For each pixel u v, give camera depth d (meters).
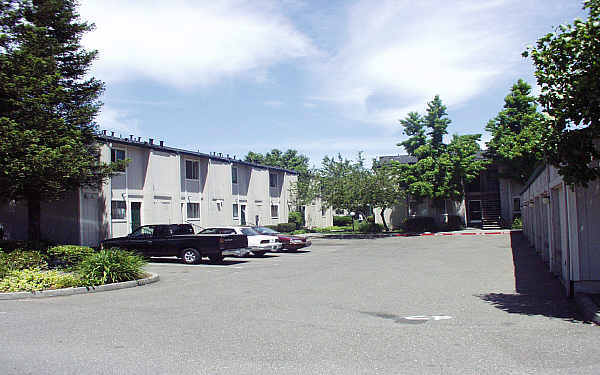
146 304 9.57
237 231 21.06
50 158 15.51
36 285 11.02
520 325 7.29
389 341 6.42
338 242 31.12
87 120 18.77
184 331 7.15
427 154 37.94
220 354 5.89
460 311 8.44
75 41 19.78
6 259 13.94
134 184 25.08
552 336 6.57
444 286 11.50
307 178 46.09
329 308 8.91
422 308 8.77
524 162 36.22
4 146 14.87
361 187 36.06
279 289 11.45
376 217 42.72
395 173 37.44
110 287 11.67
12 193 16.72
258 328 7.30
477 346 6.09
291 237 23.31
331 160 43.72
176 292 11.15
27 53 16.56
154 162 26.30
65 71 19.28
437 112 38.41
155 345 6.35
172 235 18.20
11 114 16.16
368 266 16.50
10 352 6.09
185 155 29.44
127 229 24.30
